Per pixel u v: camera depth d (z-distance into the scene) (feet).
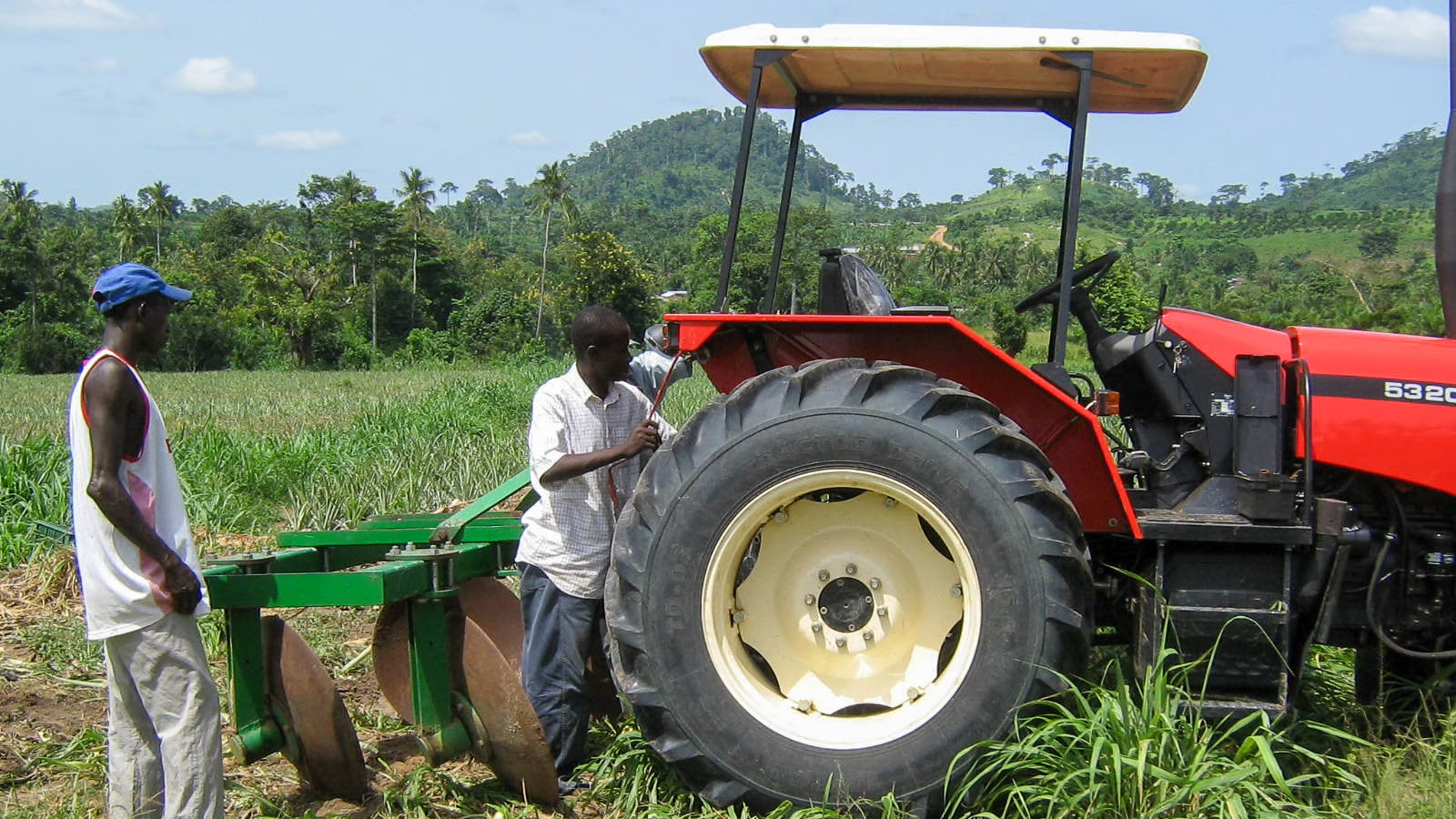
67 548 20.52
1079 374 14.05
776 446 10.97
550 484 11.86
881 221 386.52
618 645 11.37
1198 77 13.00
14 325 169.78
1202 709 11.14
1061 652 10.78
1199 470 12.94
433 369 152.35
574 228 274.98
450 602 11.80
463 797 11.84
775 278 14.58
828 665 11.66
